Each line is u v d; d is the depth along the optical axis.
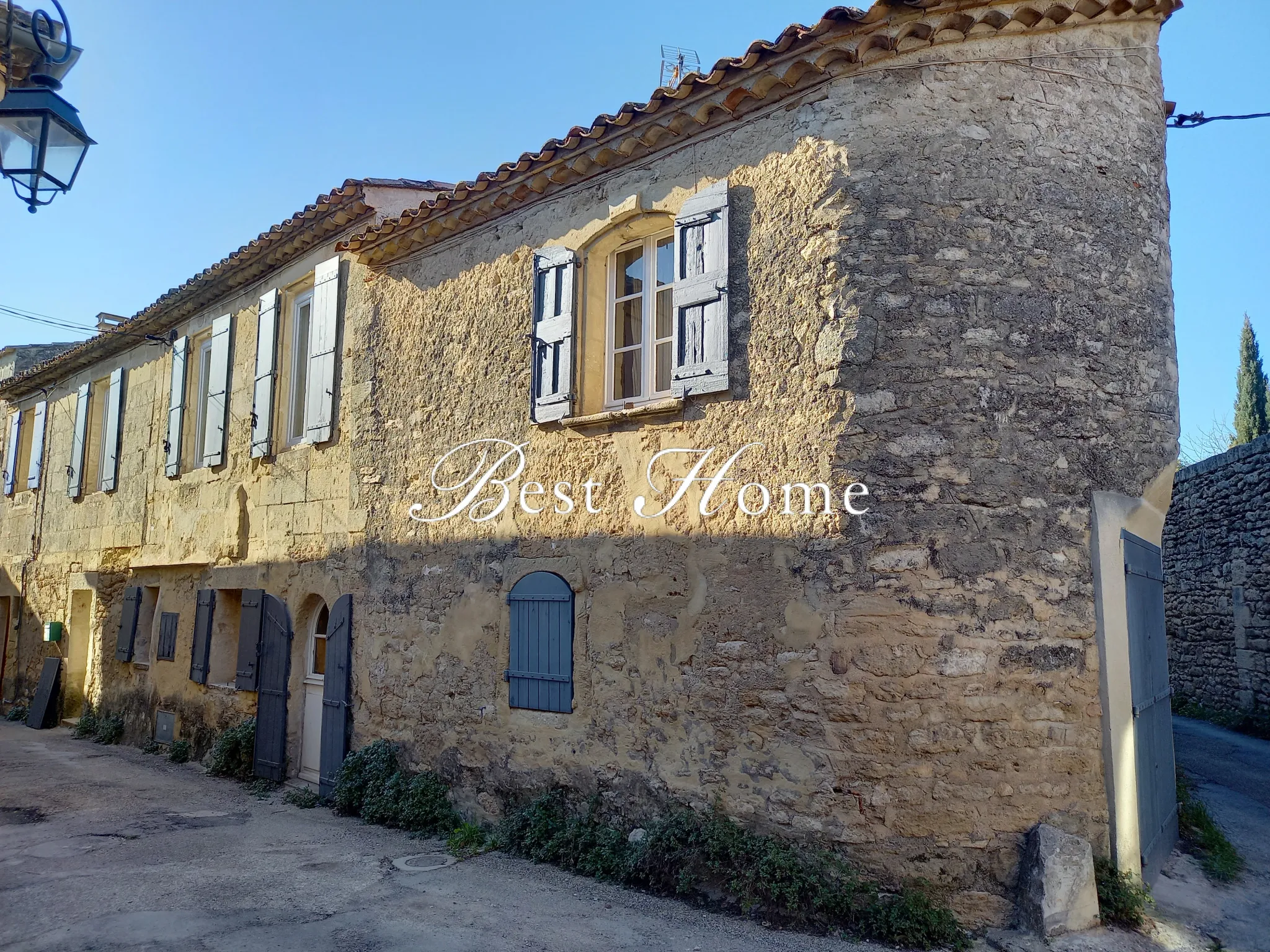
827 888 4.71
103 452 13.66
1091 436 5.18
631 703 5.82
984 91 5.31
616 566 6.03
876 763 4.79
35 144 4.49
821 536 5.09
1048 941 4.42
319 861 5.97
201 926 4.70
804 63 5.35
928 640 4.85
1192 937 4.65
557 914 4.94
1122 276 5.41
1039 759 4.83
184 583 10.81
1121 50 5.63
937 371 5.06
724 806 5.27
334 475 8.45
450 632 7.06
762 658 5.24
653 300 6.51
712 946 4.49
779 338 5.43
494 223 7.30
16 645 15.21
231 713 9.56
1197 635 12.44
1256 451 10.88
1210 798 7.39
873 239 5.17
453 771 6.85
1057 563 5.01
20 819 7.17
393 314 8.09
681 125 5.97
